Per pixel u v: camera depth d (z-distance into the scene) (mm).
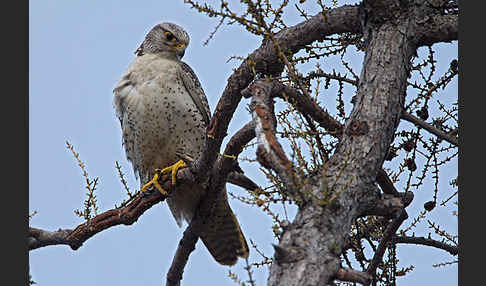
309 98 6949
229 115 7961
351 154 5918
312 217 5219
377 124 6191
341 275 4945
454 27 6902
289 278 4848
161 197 8922
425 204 7816
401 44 6770
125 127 10609
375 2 6941
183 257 9805
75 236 7973
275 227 5277
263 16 6797
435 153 7402
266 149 5398
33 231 7980
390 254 7918
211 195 9281
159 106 10242
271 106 7379
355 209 5617
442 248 7969
